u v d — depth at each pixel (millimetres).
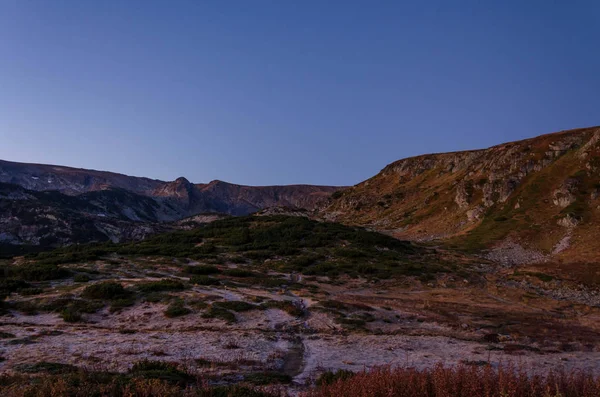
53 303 38375
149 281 47469
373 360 24734
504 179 120562
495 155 141375
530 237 90812
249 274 64625
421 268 70875
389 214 155750
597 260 70438
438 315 42125
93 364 20688
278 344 28625
